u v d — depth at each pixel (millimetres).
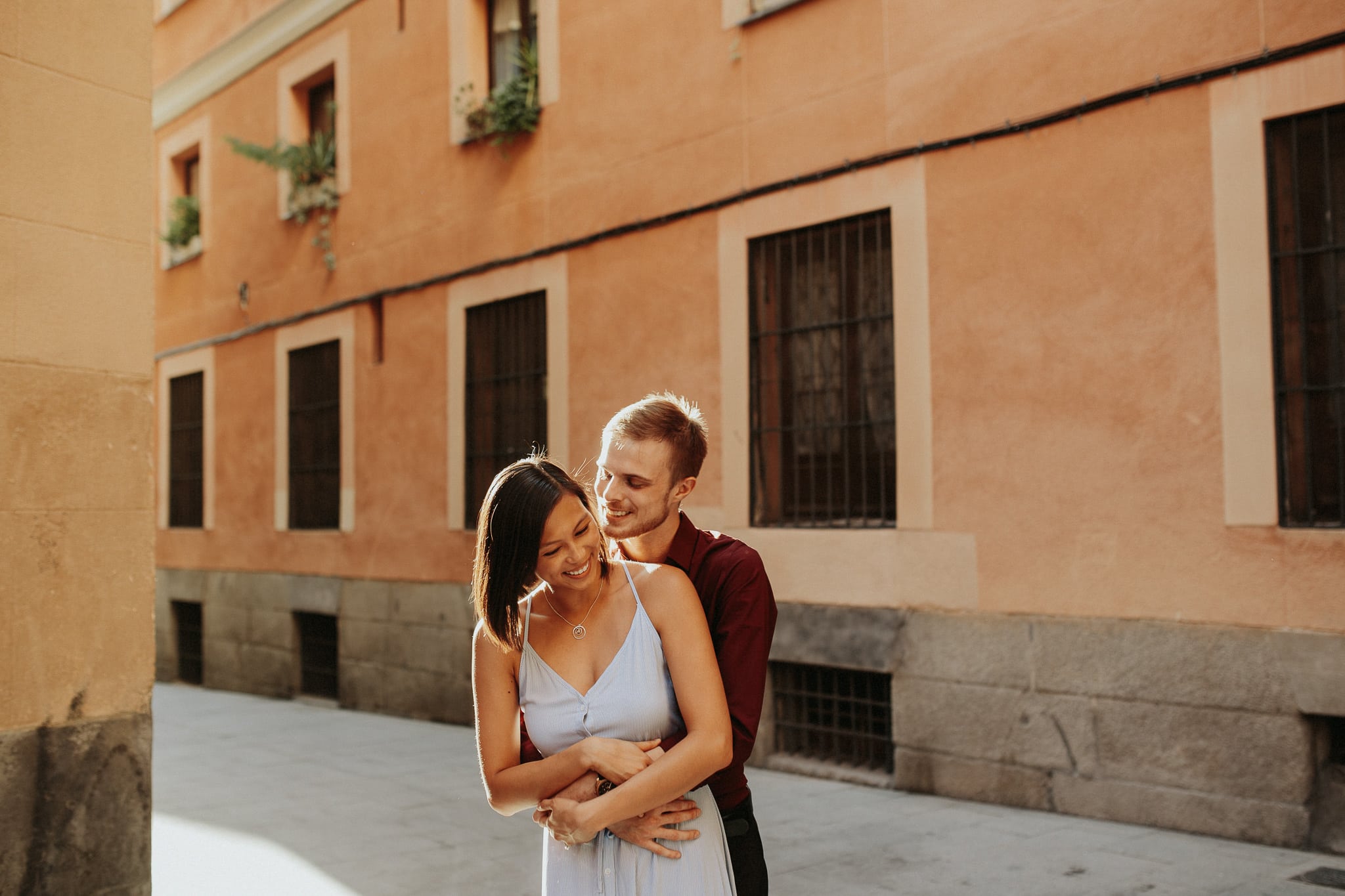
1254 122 4922
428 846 5258
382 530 9969
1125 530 5262
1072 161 5512
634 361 7656
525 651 2146
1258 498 4852
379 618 9906
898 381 6148
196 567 12500
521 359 8758
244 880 4754
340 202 10578
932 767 5934
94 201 3852
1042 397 5586
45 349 3686
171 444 13312
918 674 6000
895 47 6230
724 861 2152
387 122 10008
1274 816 4742
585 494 2061
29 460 3615
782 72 6785
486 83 9211
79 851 3646
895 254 6188
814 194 6578
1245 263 4930
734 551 2223
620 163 7809
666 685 2098
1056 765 5441
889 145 6242
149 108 4039
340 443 10609
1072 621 5418
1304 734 4684
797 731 6801
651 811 2059
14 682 3523
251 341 11797
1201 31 5090
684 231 7336
